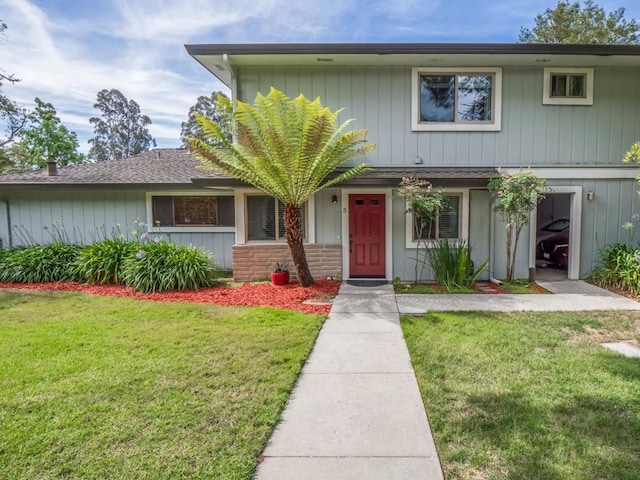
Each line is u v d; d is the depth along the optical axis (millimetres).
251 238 9320
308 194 7969
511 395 3461
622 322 5656
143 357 4414
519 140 8953
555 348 4621
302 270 8258
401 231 9125
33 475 2479
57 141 28609
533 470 2492
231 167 7547
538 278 9234
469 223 8992
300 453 2711
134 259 8656
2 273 9375
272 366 4160
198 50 8141
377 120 8984
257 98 7555
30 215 11242
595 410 3191
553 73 8883
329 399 3488
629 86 8945
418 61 8609
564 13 21125
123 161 13656
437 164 9008
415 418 3146
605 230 8992
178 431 2945
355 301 7176
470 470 2514
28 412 3229
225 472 2498
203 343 4855
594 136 8984
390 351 4641
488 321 5777
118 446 2768
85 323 5816
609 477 2420
